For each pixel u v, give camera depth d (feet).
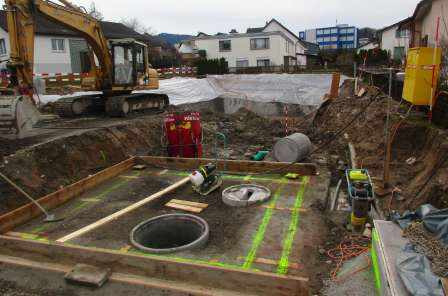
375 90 43.83
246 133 46.19
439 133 24.29
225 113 60.18
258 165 29.71
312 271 16.67
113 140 35.04
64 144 29.84
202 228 20.36
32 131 34.01
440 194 20.10
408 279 11.74
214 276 14.96
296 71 97.55
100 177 28.25
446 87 28.86
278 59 130.21
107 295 15.15
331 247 18.65
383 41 118.21
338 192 26.27
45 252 17.39
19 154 25.95
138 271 16.06
